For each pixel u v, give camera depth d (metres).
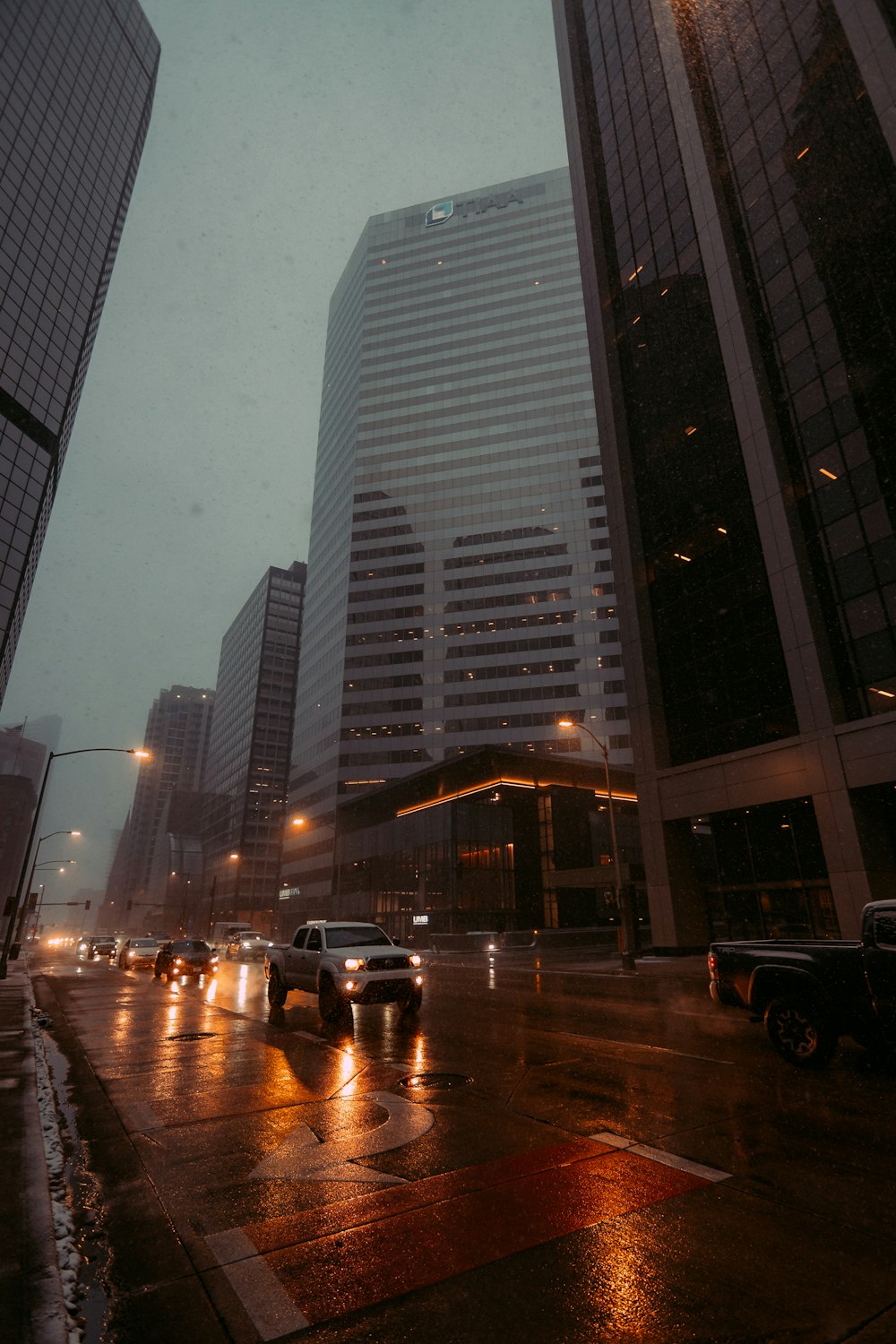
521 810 57.75
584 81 47.62
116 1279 3.39
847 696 24.48
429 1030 11.12
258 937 50.53
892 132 24.66
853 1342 2.79
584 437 93.12
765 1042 9.63
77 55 82.62
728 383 31.08
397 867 60.16
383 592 92.44
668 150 37.78
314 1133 5.77
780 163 30.80
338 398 116.06
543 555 88.88
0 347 67.81
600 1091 6.96
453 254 109.25
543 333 100.00
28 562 70.38
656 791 31.45
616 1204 4.18
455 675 85.62
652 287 37.56
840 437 26.00
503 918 52.78
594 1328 2.93
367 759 84.56
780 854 27.55
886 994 7.24
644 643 33.34
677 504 33.50
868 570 24.30
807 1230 3.82
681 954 29.25
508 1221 3.97
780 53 31.70
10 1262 3.38
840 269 27.11
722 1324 2.94
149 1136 5.83
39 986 21.66
